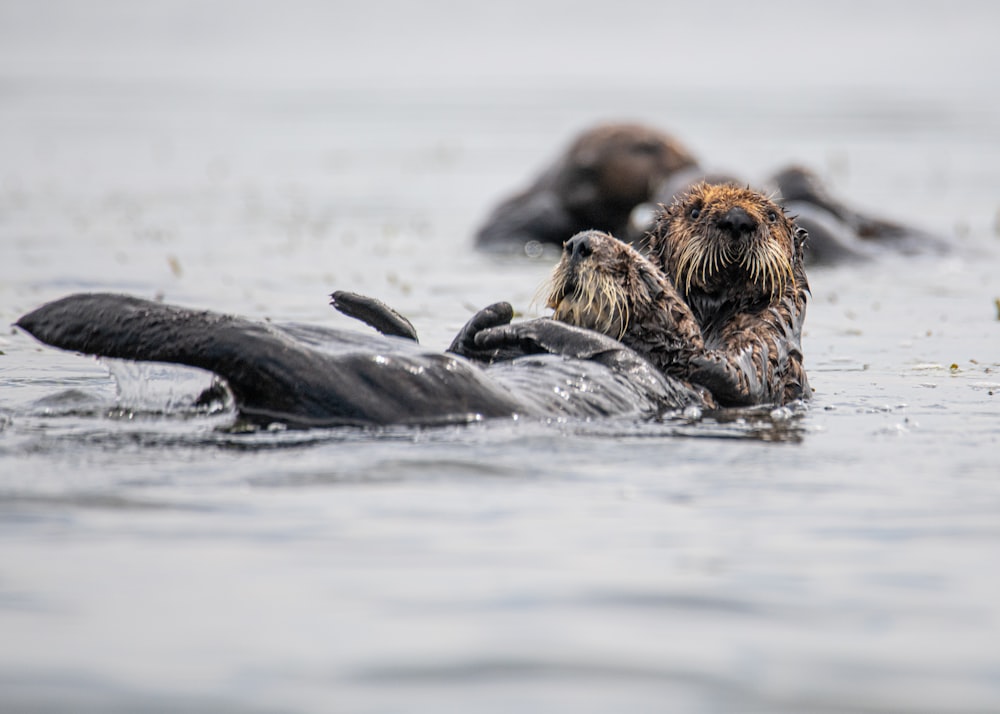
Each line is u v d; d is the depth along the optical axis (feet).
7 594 47.19
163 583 48.52
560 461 64.80
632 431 71.77
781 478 63.41
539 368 75.51
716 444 69.97
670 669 42.27
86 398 76.33
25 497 57.16
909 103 471.21
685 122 387.34
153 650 43.01
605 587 48.98
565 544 53.36
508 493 59.62
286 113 435.53
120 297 66.69
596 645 44.04
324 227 203.41
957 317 126.93
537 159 307.58
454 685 40.93
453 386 68.80
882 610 47.24
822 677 41.75
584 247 79.92
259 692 40.11
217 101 481.46
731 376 80.12
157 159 306.55
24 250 167.84
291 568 50.21
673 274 86.99
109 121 400.67
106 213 213.25
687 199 87.86
